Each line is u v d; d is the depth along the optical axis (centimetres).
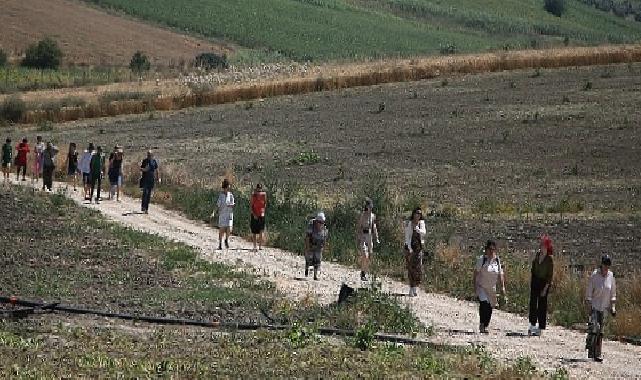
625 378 4697
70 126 17125
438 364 4384
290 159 13125
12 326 4772
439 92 17962
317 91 18975
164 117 17488
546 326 6003
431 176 11775
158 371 3922
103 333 4706
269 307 5719
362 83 19250
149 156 9969
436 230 8869
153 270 6631
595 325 5088
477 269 5619
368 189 9862
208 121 16738
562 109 15612
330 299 6181
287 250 8525
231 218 8294
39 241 7306
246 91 18688
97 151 10481
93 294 5734
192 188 11062
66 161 12669
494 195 10606
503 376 4319
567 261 7656
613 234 8625
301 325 4953
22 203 8969
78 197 10775
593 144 13212
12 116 17775
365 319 5519
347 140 14400
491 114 15625
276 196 10269
